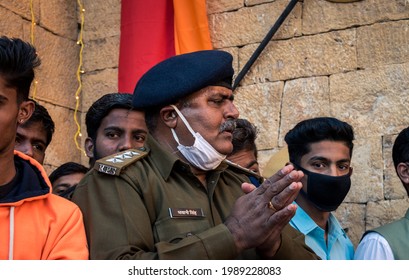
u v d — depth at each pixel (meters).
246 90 5.63
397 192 4.99
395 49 5.20
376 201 5.04
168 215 2.39
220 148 2.60
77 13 6.36
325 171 3.43
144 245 2.32
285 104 5.48
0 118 2.27
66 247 2.28
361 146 5.16
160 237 2.36
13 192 2.32
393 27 5.23
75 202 2.51
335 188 3.40
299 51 5.51
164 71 2.67
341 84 5.32
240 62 5.72
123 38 5.64
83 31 6.34
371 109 5.19
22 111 2.43
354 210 5.09
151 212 2.41
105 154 3.51
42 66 5.93
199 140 2.58
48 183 2.41
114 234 2.31
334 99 5.32
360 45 5.31
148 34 5.57
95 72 6.24
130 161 2.49
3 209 2.27
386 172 5.05
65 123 6.08
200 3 5.61
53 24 6.11
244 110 5.61
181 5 5.59
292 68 5.51
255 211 2.27
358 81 5.27
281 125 5.46
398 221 3.15
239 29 5.77
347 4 5.41
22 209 2.30
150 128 2.69
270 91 5.55
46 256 2.27
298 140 3.51
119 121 3.51
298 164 3.50
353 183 5.12
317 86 5.40
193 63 2.65
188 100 2.62
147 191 2.42
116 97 3.57
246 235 2.27
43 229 2.30
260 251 2.46
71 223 2.34
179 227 2.38
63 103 6.09
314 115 5.37
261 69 5.61
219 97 2.65
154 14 5.61
